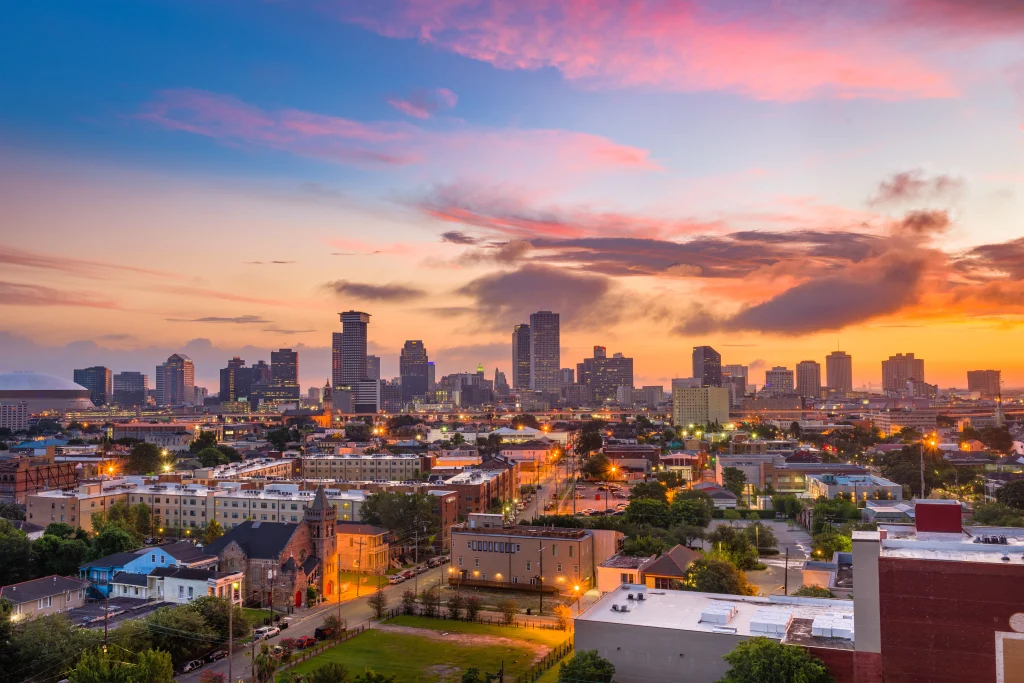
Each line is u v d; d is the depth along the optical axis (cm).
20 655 12138
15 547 17912
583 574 18325
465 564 19150
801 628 10606
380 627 15488
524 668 12975
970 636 8331
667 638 10881
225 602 14412
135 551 18312
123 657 11788
